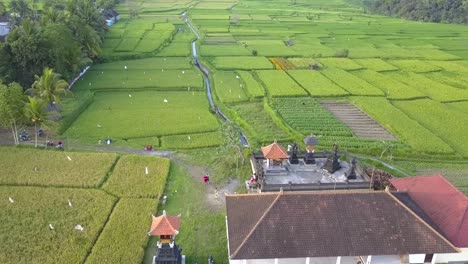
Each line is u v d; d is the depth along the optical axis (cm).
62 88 8006
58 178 6256
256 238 4362
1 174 6272
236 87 10719
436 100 10175
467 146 7875
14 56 8819
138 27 17362
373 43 16062
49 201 5709
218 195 6138
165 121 8569
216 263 4831
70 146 7369
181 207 5834
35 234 5066
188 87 10656
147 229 5275
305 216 4531
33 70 8956
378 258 4634
